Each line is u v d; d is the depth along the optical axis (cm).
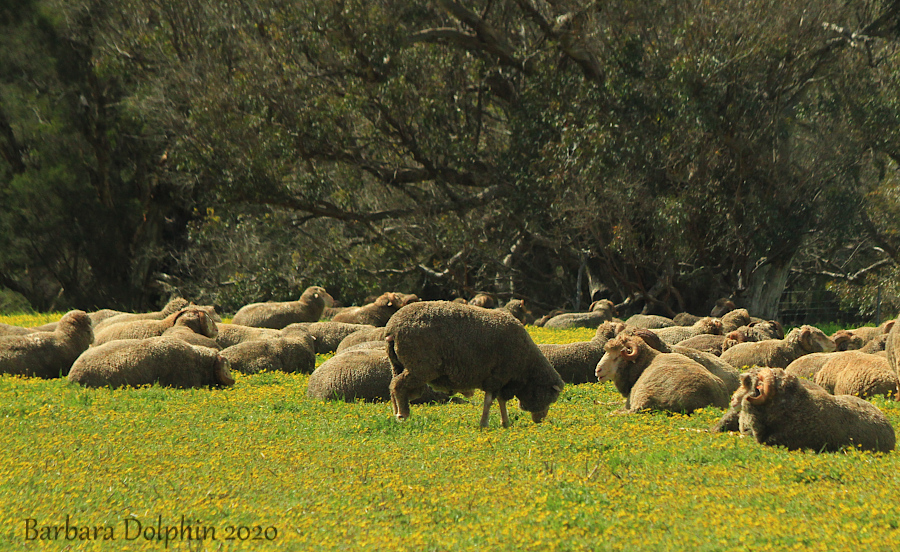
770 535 2191
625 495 2595
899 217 14600
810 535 2191
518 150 13962
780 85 13238
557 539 2183
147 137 17075
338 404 4462
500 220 15325
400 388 3775
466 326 3688
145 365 4944
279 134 12862
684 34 12800
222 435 3609
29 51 16100
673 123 12475
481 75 14262
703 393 4041
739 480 2781
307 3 12744
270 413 4200
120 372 4912
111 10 15538
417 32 13850
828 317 16888
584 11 13250
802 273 18175
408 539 2220
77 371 4972
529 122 13662
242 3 13612
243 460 3139
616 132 12912
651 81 13062
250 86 12975
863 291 14738
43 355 5338
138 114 16162
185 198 17900
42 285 18838
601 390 5050
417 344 3653
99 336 6097
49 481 2797
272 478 2884
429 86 13612
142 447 3344
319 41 13288
